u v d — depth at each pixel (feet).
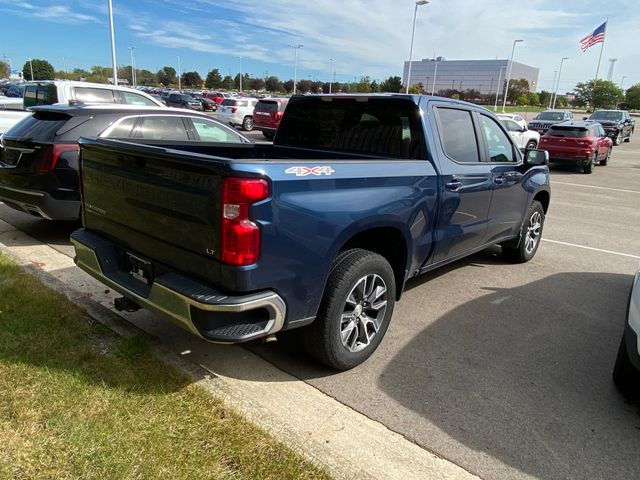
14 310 12.05
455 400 10.21
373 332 11.42
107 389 9.30
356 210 9.98
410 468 8.21
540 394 10.60
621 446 9.06
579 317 14.75
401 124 13.00
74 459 7.52
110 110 19.29
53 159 17.48
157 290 9.18
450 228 13.60
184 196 8.77
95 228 11.58
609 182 47.24
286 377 10.71
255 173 8.15
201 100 129.29
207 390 9.73
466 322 14.07
